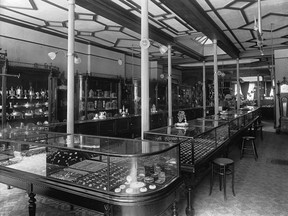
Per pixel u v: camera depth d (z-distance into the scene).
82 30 7.57
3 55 5.87
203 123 4.73
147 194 2.06
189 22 6.16
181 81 17.28
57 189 2.33
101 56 10.02
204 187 3.96
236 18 6.62
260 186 4.00
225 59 11.66
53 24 6.93
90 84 8.77
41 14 6.03
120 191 2.12
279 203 3.32
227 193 3.70
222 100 18.05
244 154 6.37
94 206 2.13
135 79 10.86
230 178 4.43
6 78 6.07
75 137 3.12
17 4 5.38
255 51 10.95
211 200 3.44
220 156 4.44
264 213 3.03
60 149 2.66
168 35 8.22
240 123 6.41
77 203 2.23
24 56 7.07
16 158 2.91
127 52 11.32
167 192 2.21
